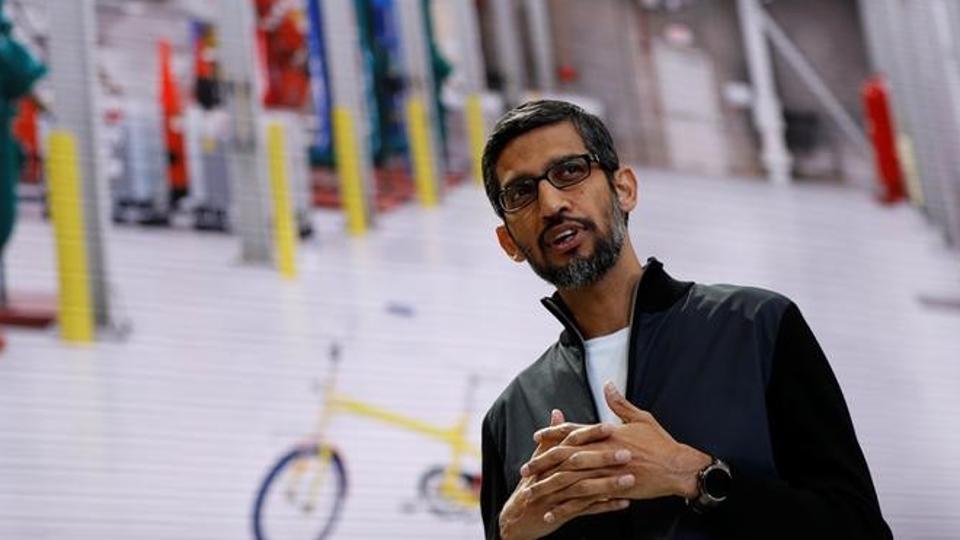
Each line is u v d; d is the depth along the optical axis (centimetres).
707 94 1081
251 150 900
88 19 861
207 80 895
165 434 829
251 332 873
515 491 278
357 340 909
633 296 299
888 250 1119
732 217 1066
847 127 1129
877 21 1162
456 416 927
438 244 957
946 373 1108
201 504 829
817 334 1070
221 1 909
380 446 895
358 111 949
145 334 840
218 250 877
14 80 829
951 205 1155
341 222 926
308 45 940
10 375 794
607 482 258
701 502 263
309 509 862
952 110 1175
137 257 848
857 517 265
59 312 816
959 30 1193
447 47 995
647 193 1039
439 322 941
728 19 1105
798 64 1121
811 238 1093
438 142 977
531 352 973
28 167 825
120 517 803
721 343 287
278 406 869
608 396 269
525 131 294
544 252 293
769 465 275
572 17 1045
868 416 1067
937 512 1063
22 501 779
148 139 867
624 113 1046
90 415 809
